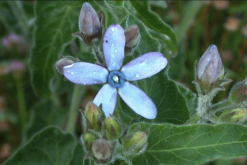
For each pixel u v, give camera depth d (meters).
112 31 0.17
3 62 0.29
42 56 0.23
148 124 0.17
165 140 0.17
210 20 0.31
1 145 0.29
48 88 0.24
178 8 0.31
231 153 0.16
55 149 0.21
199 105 0.18
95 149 0.16
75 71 0.16
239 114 0.17
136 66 0.17
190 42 0.31
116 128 0.16
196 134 0.17
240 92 0.17
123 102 0.19
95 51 0.18
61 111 0.27
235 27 0.30
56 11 0.23
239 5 0.31
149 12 0.22
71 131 0.26
